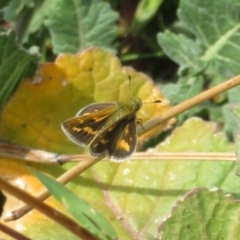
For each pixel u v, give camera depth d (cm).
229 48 21
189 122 19
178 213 16
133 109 16
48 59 22
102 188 18
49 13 21
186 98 20
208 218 16
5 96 19
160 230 16
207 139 19
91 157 17
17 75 19
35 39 22
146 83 19
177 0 23
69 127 16
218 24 20
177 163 18
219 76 21
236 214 16
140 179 18
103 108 16
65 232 17
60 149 19
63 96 19
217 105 21
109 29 21
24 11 22
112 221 18
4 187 13
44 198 17
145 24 22
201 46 21
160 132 19
